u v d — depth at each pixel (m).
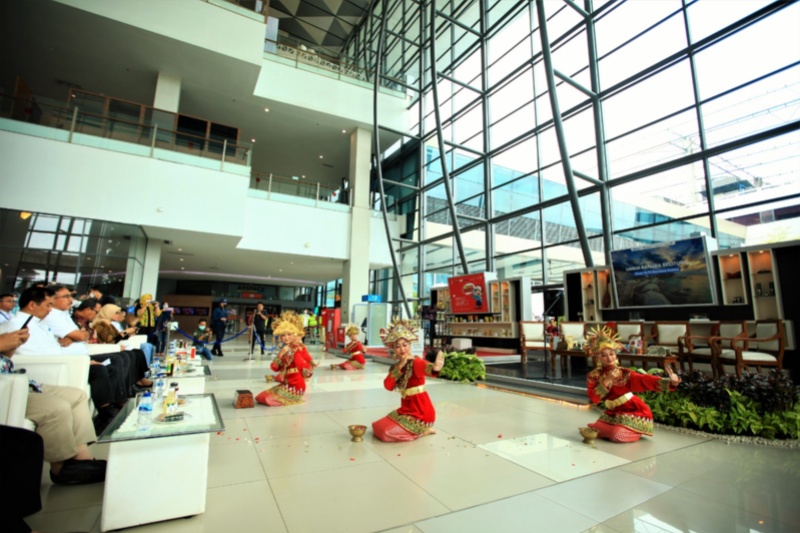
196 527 2.00
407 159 18.94
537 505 2.28
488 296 11.86
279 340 5.35
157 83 13.12
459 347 10.29
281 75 15.20
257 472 2.74
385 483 2.58
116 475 2.01
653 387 3.54
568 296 9.98
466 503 2.30
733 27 7.80
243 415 4.44
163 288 25.98
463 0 16.02
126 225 10.66
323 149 19.17
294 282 26.89
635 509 2.24
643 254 8.23
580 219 9.27
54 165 9.71
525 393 5.96
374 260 17.06
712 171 8.05
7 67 12.93
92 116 10.30
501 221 13.49
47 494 2.36
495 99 14.13
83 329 4.60
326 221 15.74
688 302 7.54
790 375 6.15
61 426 2.46
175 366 5.12
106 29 11.26
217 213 11.54
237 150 12.05
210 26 12.12
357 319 14.40
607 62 10.30
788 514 2.18
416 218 17.81
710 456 3.18
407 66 18.69
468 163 14.94
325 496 2.38
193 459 2.16
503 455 3.16
